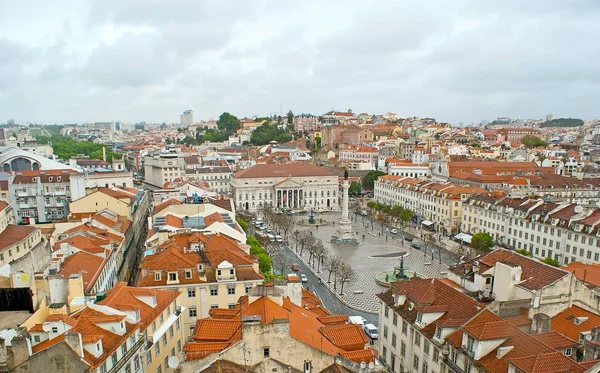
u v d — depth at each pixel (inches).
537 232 6688.0
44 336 2146.9
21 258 3506.4
